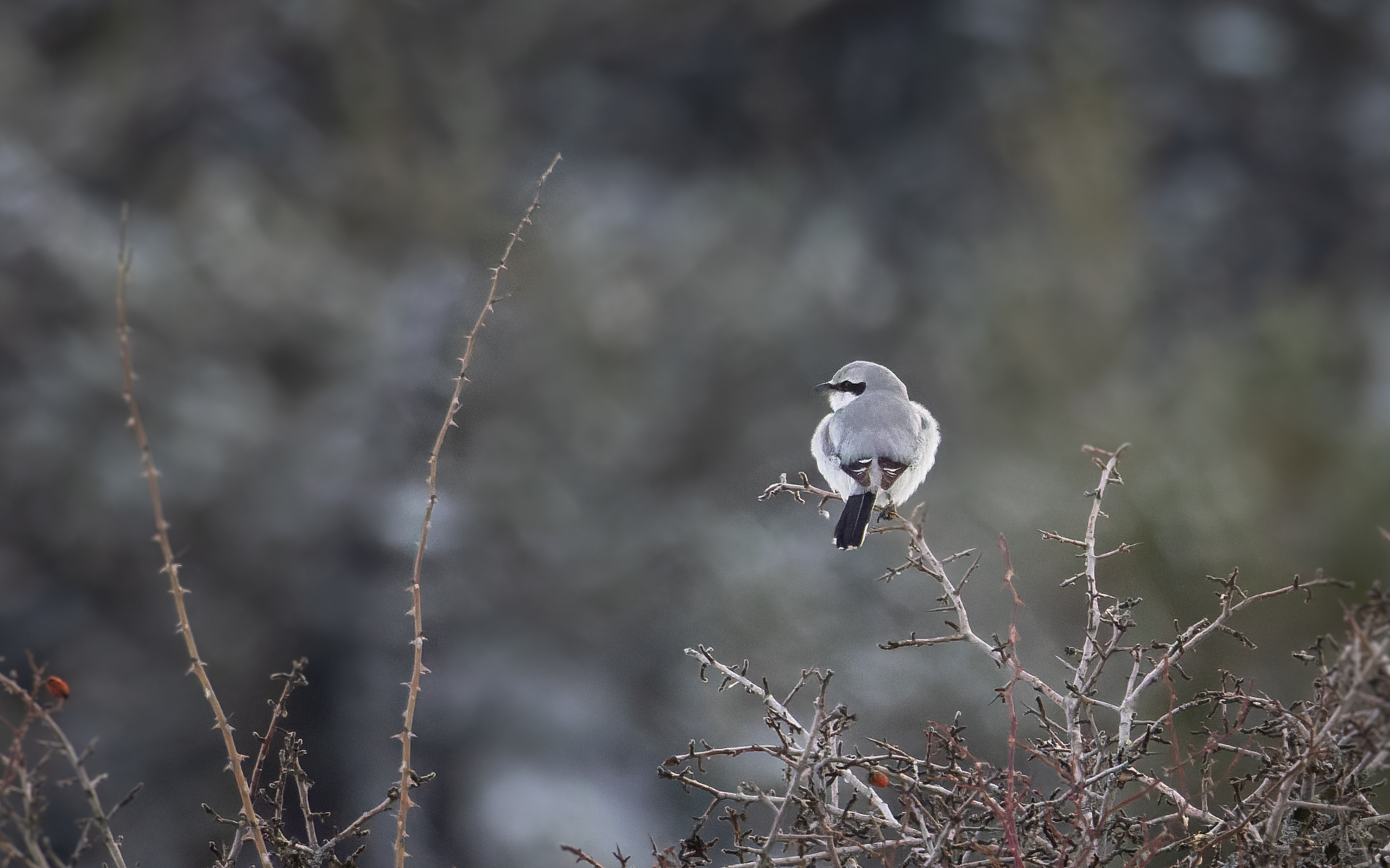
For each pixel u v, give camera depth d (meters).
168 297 17.58
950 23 22.53
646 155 22.53
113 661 14.50
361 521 15.64
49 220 17.31
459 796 11.36
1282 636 9.65
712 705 12.21
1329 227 23.05
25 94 18.86
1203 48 23.03
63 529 15.38
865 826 3.29
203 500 15.91
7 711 12.74
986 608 9.94
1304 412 18.69
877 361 20.97
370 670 11.34
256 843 2.96
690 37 22.69
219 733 13.46
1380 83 23.12
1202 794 3.17
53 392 16.14
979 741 8.76
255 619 15.13
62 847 11.25
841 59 22.88
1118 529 10.84
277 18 20.38
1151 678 3.24
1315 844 3.06
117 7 19.67
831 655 11.62
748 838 3.61
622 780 12.03
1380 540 14.69
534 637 14.25
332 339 18.00
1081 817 3.00
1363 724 2.85
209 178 19.16
